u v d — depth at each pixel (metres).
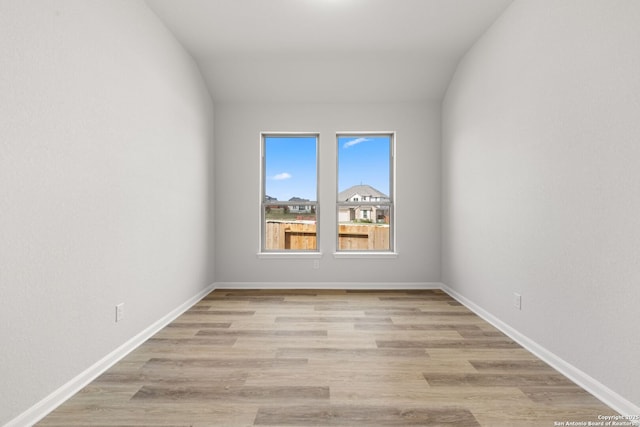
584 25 1.97
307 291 4.47
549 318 2.30
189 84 3.76
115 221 2.35
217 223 4.64
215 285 4.63
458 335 2.84
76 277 1.96
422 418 1.66
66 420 1.64
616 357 1.76
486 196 3.26
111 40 2.32
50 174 1.77
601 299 1.85
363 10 3.05
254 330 2.96
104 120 2.23
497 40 3.07
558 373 2.15
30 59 1.65
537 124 2.44
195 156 3.91
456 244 4.05
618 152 1.74
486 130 3.27
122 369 2.19
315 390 1.92
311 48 3.75
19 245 1.58
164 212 3.11
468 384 2.00
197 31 3.34
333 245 4.66
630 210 1.67
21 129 1.60
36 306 1.68
